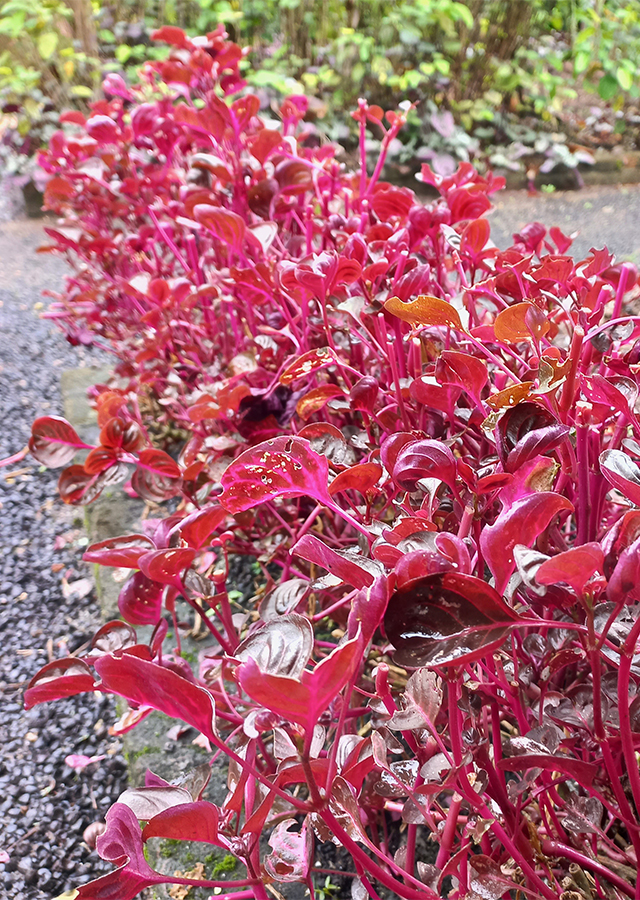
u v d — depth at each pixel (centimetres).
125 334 239
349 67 539
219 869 118
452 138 550
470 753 68
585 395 87
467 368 80
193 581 95
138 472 119
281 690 50
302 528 124
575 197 545
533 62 614
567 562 55
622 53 627
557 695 85
